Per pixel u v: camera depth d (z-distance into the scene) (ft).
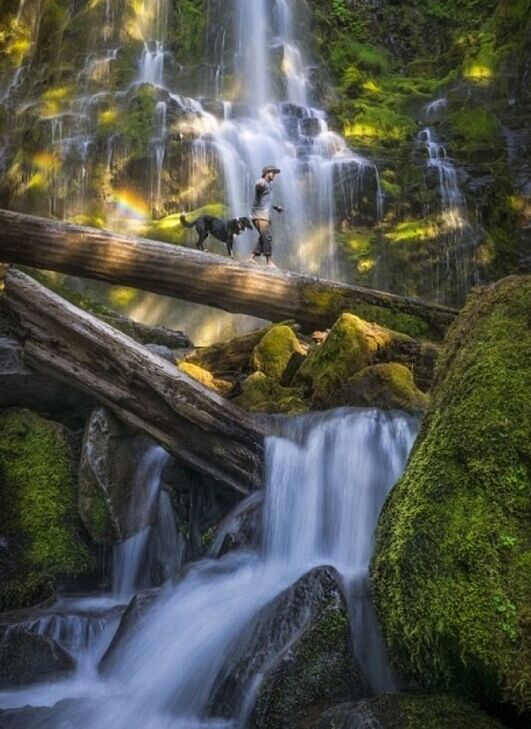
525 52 54.34
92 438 17.52
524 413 10.52
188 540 17.25
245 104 52.70
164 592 13.98
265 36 58.49
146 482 17.75
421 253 43.29
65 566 16.72
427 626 9.54
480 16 62.34
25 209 44.52
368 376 18.29
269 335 22.38
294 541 15.21
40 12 61.82
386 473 15.03
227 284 24.68
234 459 16.49
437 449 10.99
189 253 25.03
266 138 47.39
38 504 17.51
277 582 13.44
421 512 10.36
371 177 45.57
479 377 11.32
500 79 54.70
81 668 13.79
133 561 17.13
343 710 9.51
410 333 23.65
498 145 49.70
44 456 18.29
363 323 20.75
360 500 14.90
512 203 46.91
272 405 19.40
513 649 8.95
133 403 17.35
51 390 19.10
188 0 59.72
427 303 24.29
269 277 24.62
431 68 60.75
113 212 43.91
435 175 45.96
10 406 19.43
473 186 45.85
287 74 56.75
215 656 11.66
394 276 42.83
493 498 10.03
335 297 24.30
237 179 44.93
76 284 37.42
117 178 44.50
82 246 25.07
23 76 57.82
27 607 16.02
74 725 11.50
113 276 25.44
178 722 11.30
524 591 9.21
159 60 55.42
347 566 14.15
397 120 51.70
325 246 43.88
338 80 59.62
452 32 62.85
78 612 15.25
